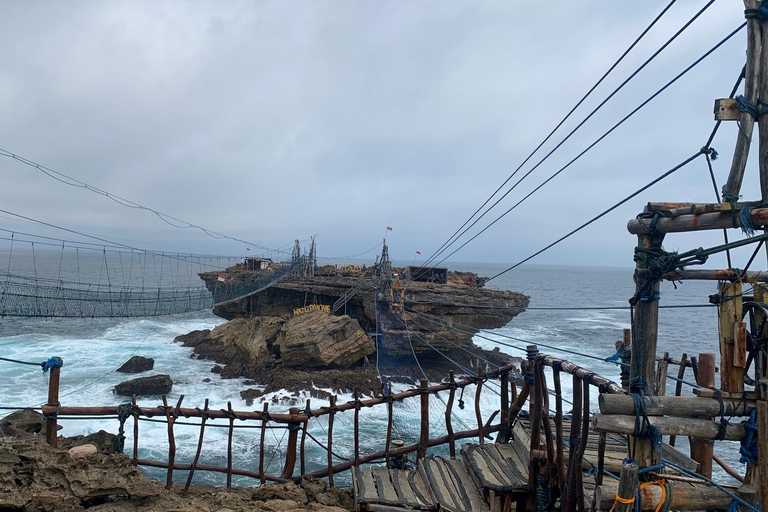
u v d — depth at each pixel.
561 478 9.18
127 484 9.79
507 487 10.09
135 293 32.34
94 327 65.38
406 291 42.41
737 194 6.40
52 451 9.74
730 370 6.68
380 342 42.66
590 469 9.70
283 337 42.59
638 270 6.96
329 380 37.75
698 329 83.94
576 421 8.70
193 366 44.66
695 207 6.48
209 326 69.62
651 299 6.89
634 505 6.46
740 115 6.36
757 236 6.07
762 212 6.09
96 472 9.70
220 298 39.03
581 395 8.74
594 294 156.38
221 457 25.06
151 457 24.75
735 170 6.39
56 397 11.91
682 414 6.70
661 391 13.02
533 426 10.35
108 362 45.38
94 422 28.14
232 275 58.75
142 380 36.03
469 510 10.03
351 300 48.72
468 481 11.24
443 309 41.41
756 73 6.31
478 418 13.81
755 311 6.76
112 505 9.37
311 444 27.08
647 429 6.59
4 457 9.29
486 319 42.97
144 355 48.50
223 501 10.72
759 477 6.37
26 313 24.39
